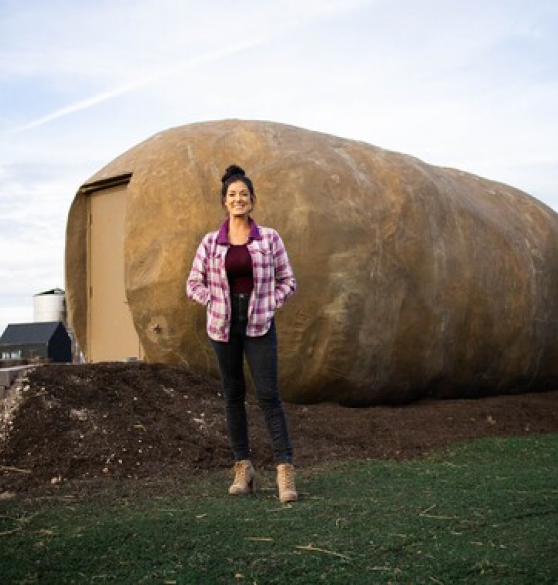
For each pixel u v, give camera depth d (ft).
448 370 32.30
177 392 24.41
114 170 30.58
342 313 27.58
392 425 26.48
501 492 16.35
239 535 12.66
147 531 12.86
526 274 35.81
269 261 15.61
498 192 40.01
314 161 29.37
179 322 27.30
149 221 27.84
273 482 18.12
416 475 18.83
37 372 22.70
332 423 25.90
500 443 24.43
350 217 28.53
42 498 16.06
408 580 10.49
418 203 30.78
